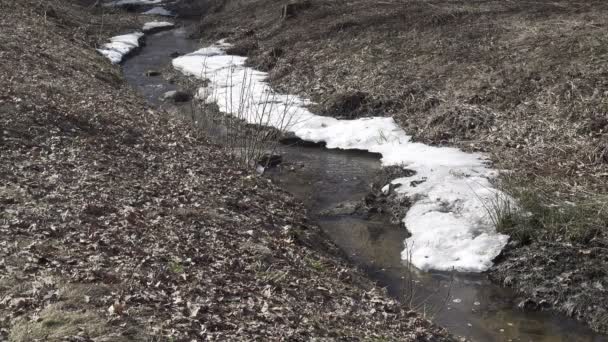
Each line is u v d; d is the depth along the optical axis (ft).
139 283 20.80
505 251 32.89
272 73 69.41
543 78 50.39
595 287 29.01
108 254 22.81
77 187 28.99
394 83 57.88
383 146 49.08
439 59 60.64
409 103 54.24
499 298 30.14
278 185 42.98
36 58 53.93
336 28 77.00
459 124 48.55
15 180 28.09
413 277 31.99
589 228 31.63
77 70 56.85
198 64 76.28
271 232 30.81
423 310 28.71
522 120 46.60
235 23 97.40
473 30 65.82
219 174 37.32
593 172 38.11
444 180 40.01
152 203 29.71
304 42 76.33
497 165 41.81
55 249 22.08
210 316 19.89
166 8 123.65
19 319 17.25
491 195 37.14
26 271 19.98
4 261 20.25
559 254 31.22
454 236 34.50
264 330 19.98
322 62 68.23
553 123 44.83
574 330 27.55
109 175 31.94
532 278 30.71
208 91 64.08
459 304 29.58
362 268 32.63
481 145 45.50
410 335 23.85
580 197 34.88
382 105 55.36
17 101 38.52
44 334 16.71
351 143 50.19
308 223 35.24
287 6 87.81
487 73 54.65
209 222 28.89
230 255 25.84
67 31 79.05
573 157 40.22
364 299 26.53
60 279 19.75
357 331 22.61
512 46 59.00
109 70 65.31
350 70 63.87
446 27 69.15
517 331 27.45
